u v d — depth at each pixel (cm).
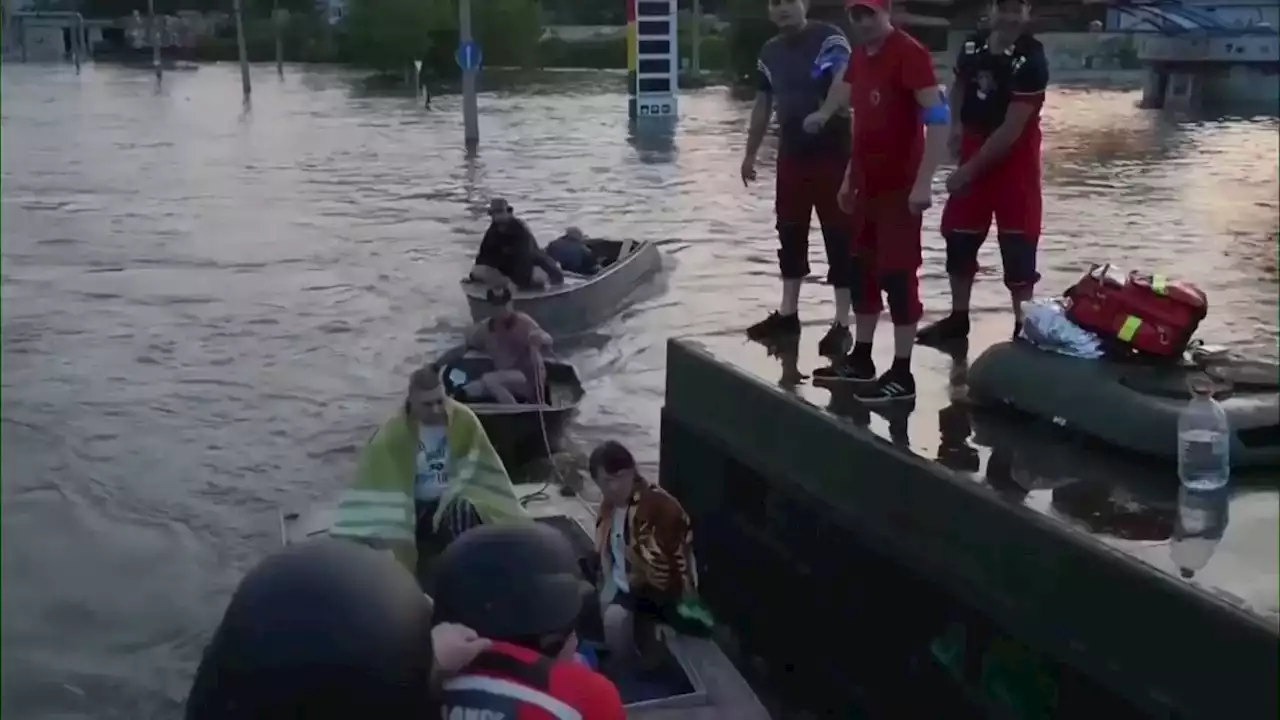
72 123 4050
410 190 2541
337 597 273
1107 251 1878
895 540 517
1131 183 2672
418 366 1214
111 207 2312
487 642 288
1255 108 4541
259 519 827
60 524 809
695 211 2256
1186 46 4562
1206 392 474
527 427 883
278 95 5356
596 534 598
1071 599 423
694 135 3675
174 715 603
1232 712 363
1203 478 466
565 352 1252
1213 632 368
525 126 3966
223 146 3372
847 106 668
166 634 675
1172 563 398
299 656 266
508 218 1303
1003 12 630
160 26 7675
